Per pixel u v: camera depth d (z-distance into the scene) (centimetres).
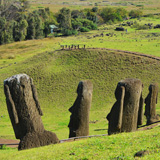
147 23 12744
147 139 1684
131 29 11744
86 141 1927
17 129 2159
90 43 8962
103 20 14912
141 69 6116
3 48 10169
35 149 1992
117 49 7450
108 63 6494
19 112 2119
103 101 5422
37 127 2159
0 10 13762
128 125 2088
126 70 6178
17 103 2106
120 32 11206
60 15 13462
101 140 1833
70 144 1944
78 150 1670
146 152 1386
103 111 5000
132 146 1564
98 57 6775
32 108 2144
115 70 6244
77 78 6259
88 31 12269
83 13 15162
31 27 11869
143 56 6581
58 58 7175
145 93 5384
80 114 2383
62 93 5875
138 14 15300
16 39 11388
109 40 9350
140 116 2241
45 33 12631
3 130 4344
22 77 2108
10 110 2108
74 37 10900
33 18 11962
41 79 6425
